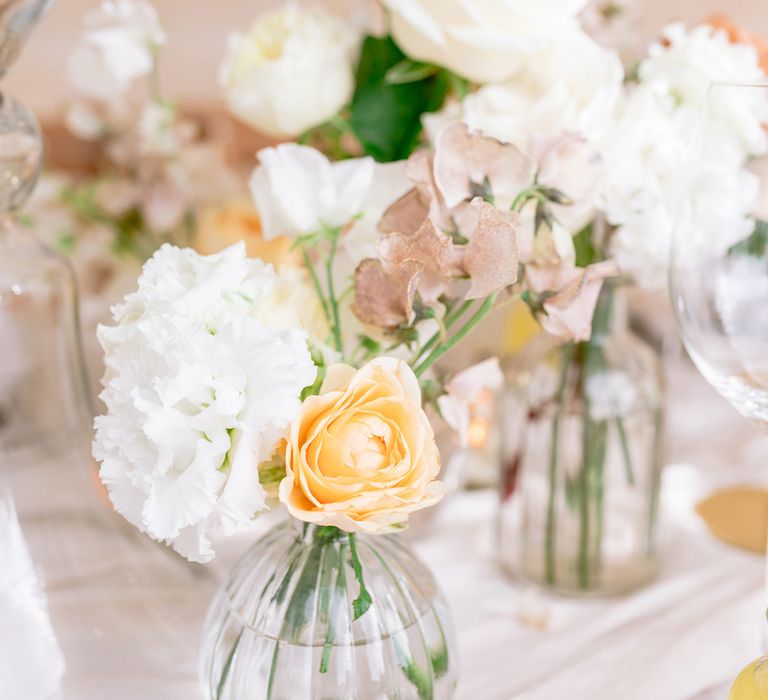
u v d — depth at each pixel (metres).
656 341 1.10
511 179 0.45
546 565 0.70
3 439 0.57
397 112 0.66
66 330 0.61
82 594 0.56
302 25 0.65
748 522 0.77
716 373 0.49
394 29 0.60
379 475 0.38
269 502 0.42
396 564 0.47
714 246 0.47
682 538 0.78
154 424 0.37
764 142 0.45
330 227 0.49
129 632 0.55
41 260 0.60
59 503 0.58
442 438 0.66
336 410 0.39
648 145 0.55
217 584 0.62
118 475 0.39
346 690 0.43
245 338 0.38
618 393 0.67
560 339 0.47
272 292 0.45
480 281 0.41
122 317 0.42
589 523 0.69
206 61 1.61
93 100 1.06
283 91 0.63
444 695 0.47
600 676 0.57
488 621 0.67
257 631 0.44
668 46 0.61
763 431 0.50
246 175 1.26
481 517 0.83
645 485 0.69
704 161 0.46
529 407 0.69
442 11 0.56
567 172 0.45
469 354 0.92
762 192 0.46
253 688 0.44
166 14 1.58
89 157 1.37
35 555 0.55
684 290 0.48
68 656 0.52
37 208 1.08
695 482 0.87
